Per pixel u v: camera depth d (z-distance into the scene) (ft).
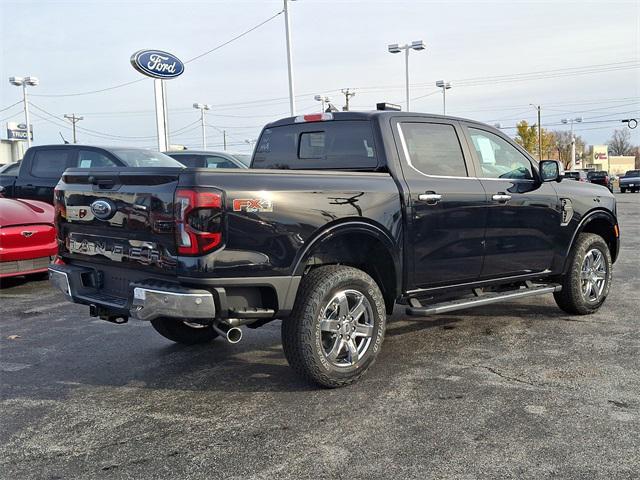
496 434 11.69
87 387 14.88
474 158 17.76
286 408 13.24
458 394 13.80
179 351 17.84
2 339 19.31
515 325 19.94
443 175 16.81
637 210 75.25
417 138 16.62
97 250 14.67
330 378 14.05
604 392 13.75
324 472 10.39
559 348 17.25
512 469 10.35
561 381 14.51
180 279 12.60
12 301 25.13
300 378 15.15
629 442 11.27
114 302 13.88
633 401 13.21
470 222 17.03
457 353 16.96
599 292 21.38
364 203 14.61
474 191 17.15
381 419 12.50
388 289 15.98
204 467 10.68
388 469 10.43
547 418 12.37
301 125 18.03
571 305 20.74
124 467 10.75
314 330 13.71
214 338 19.02
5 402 13.93
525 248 18.80
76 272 14.97
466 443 11.34
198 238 12.26
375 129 16.12
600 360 16.07
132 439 11.87
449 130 17.44
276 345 18.30
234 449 11.34
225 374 15.65
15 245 25.44
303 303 13.66
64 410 13.42
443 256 16.55
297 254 13.38
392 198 15.23
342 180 14.42
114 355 17.53
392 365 15.99
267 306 13.43
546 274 19.76
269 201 13.01
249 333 19.75
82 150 33.76
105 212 14.10
